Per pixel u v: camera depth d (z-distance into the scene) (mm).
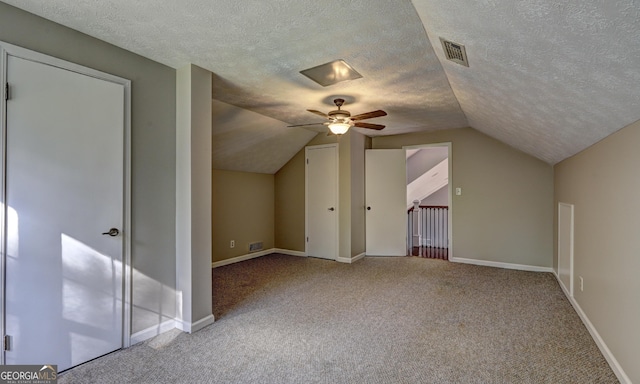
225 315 2883
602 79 1440
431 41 2104
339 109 3338
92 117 2119
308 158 5559
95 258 2137
